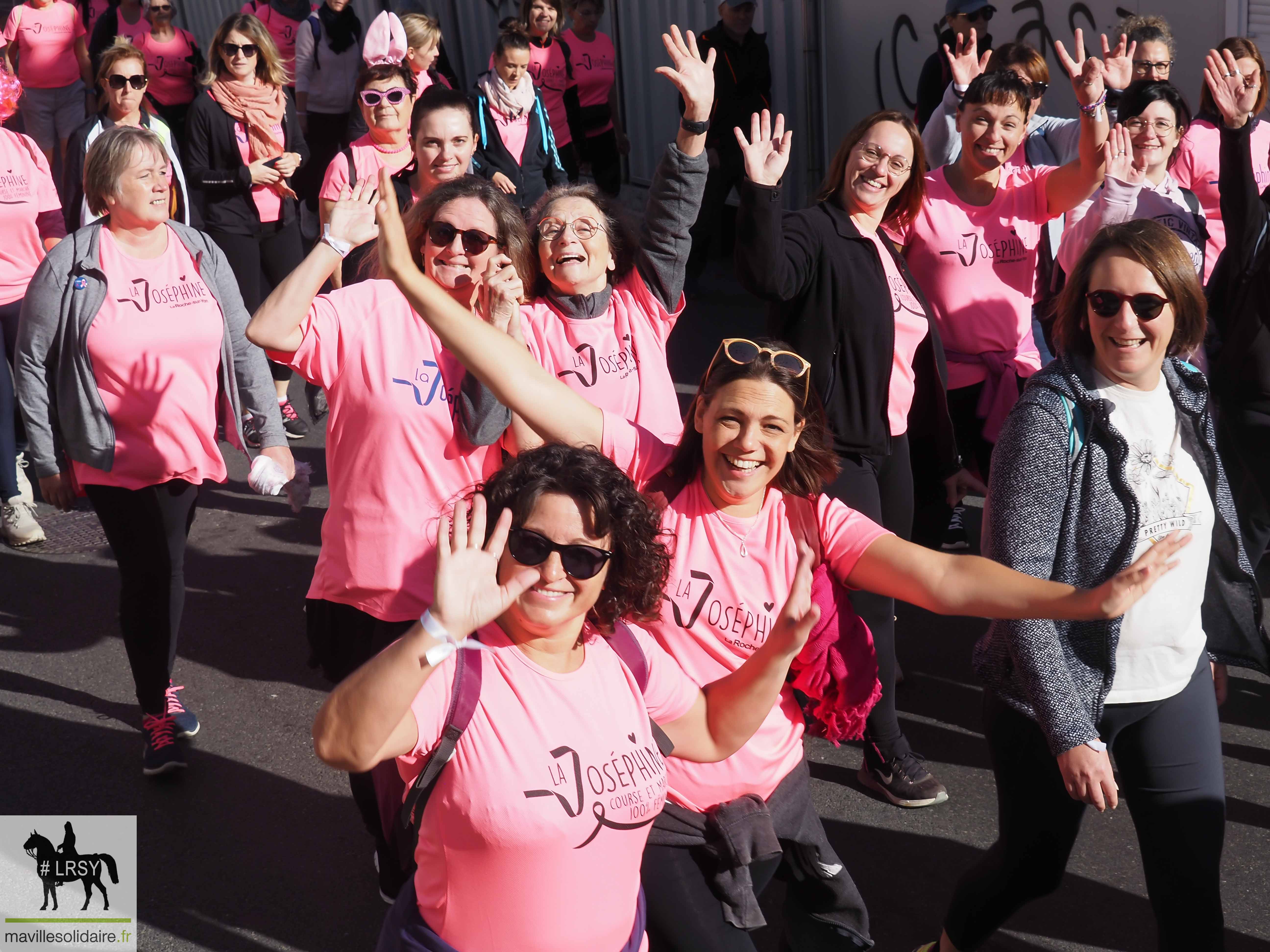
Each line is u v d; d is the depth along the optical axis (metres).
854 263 4.07
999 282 4.97
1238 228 4.83
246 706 4.85
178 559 4.38
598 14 10.42
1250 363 4.58
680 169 3.73
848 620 2.67
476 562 1.96
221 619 5.55
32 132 11.55
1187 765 2.84
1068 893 3.66
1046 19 8.59
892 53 9.75
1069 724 2.67
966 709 4.64
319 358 3.28
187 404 4.28
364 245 5.57
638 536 2.19
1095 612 2.35
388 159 5.81
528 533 2.07
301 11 12.07
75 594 5.81
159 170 4.23
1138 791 2.89
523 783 2.06
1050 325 5.59
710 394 2.60
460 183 3.41
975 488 5.18
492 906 2.10
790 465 2.68
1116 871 3.74
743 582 2.63
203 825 4.13
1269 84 6.00
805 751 3.43
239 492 6.98
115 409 4.19
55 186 6.50
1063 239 4.91
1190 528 2.81
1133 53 5.90
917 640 5.16
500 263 3.36
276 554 6.19
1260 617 3.06
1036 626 2.72
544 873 2.08
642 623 2.34
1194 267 2.82
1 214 5.93
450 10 13.98
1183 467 2.85
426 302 2.55
